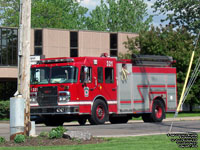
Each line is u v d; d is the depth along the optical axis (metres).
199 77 44.31
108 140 13.60
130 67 24.86
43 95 22.58
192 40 45.75
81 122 25.36
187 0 44.28
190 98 44.41
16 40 46.53
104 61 23.53
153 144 12.16
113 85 23.89
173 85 27.08
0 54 45.69
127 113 24.48
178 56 43.91
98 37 52.31
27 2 14.91
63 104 22.00
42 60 22.95
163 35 46.88
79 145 12.31
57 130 14.16
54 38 50.22
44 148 11.73
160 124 22.59
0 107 33.84
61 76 22.30
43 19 70.56
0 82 50.22
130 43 48.56
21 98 14.15
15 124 14.05
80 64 22.31
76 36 51.34
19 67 14.89
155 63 26.38
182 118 29.95
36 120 24.62
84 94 22.34
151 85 25.92
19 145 12.95
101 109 23.17
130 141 13.11
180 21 47.22
